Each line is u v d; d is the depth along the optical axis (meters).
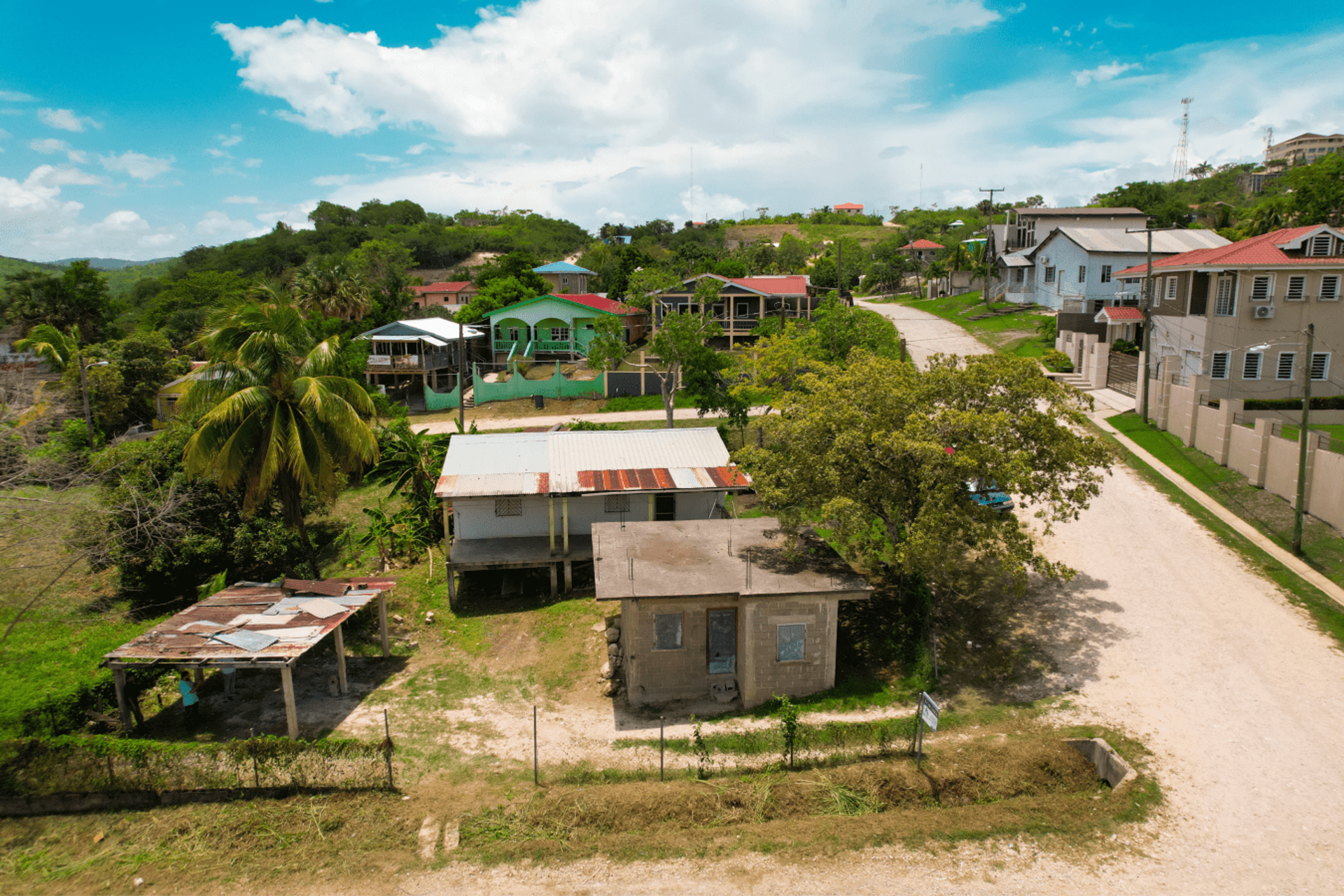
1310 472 23.78
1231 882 12.10
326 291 57.19
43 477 30.02
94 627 24.64
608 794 14.96
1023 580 18.27
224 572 27.81
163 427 50.34
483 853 13.52
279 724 18.86
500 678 21.05
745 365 37.75
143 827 14.81
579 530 28.61
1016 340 48.66
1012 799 14.46
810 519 20.12
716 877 12.66
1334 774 14.48
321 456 25.06
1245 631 19.34
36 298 64.00
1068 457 19.19
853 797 14.56
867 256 99.44
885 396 19.73
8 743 15.64
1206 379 30.34
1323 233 33.50
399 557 29.95
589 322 55.75
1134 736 15.96
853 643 21.05
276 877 13.19
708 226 148.12
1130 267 49.44
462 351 48.34
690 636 19.56
